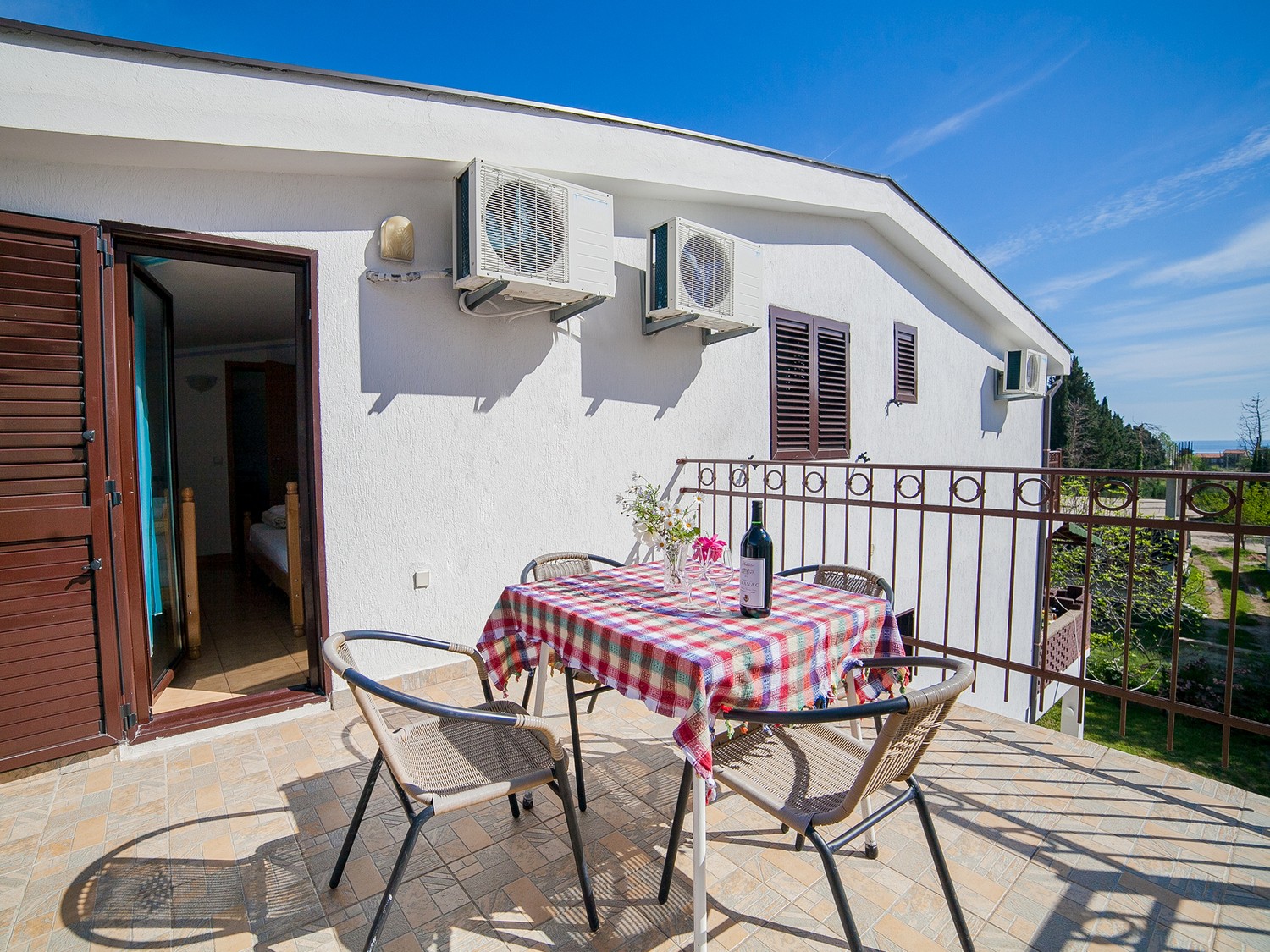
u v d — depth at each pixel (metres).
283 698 3.07
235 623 4.58
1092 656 12.96
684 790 1.75
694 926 1.54
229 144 2.60
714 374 4.81
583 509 4.07
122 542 2.67
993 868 1.94
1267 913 1.74
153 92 2.46
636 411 4.33
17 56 2.23
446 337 3.46
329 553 3.12
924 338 7.04
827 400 5.79
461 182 3.27
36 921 1.74
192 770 2.56
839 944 1.65
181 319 5.36
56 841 2.10
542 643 2.19
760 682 1.66
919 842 2.07
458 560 3.53
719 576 2.17
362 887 1.88
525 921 1.74
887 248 6.46
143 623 2.79
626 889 1.87
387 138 2.99
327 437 3.10
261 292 4.77
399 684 3.34
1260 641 13.38
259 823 2.20
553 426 3.90
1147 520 2.47
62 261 2.48
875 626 2.10
